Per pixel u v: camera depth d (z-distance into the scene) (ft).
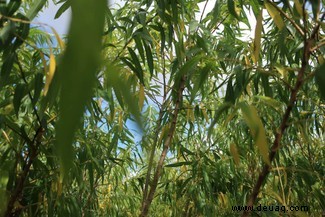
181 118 6.57
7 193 3.46
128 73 4.27
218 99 6.66
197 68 4.61
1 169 3.69
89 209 6.43
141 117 0.64
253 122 2.37
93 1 0.40
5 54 2.68
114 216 7.93
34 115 4.21
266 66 3.59
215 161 6.68
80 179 4.68
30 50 4.17
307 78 2.46
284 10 3.52
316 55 3.74
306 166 6.20
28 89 3.16
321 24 2.32
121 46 5.04
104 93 4.08
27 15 2.61
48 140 3.93
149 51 3.84
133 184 7.72
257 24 2.88
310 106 5.62
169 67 5.87
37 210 4.18
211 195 6.10
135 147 7.29
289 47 4.69
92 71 0.40
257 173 6.68
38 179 4.11
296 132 5.90
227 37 5.68
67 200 4.66
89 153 4.75
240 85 3.52
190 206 7.29
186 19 5.19
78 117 0.41
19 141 4.26
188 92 5.29
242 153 6.31
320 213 6.64
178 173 8.39
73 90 0.40
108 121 5.73
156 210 9.30
